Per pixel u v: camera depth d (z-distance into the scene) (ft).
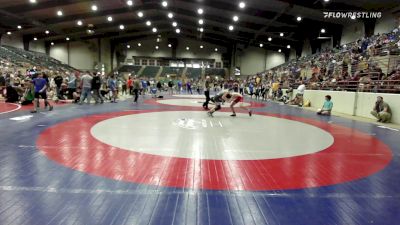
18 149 16.90
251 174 13.70
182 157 16.28
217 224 8.88
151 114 35.88
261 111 44.62
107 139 20.39
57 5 83.61
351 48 73.36
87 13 99.60
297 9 78.64
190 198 10.77
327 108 42.14
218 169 14.30
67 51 150.41
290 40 132.77
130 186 11.75
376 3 68.85
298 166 15.17
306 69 82.48
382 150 19.33
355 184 12.73
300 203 10.59
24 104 41.91
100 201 10.25
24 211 9.37
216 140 21.02
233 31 126.93
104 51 157.28
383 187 12.44
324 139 22.79
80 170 13.52
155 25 138.31
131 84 82.28
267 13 89.20
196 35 157.79
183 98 74.69
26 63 101.35
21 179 12.17
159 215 9.35
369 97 39.60
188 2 87.92
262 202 10.59
